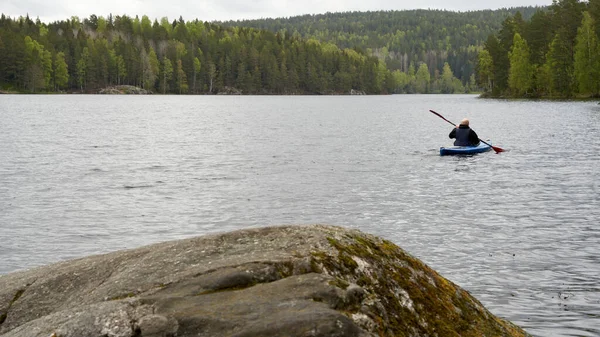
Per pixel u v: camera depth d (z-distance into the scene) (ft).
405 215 43.42
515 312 24.38
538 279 28.40
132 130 135.74
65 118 184.55
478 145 85.25
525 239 35.91
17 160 76.59
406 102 401.90
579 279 28.32
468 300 14.69
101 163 74.28
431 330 12.87
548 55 318.45
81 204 47.98
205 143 102.63
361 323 11.02
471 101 367.25
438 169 67.31
